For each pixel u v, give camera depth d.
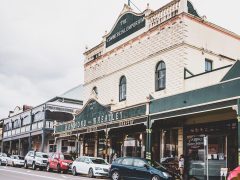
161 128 23.23
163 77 23.72
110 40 30.58
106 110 25.31
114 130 28.12
